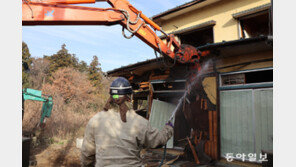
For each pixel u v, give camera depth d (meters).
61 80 26.92
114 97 1.50
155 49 5.13
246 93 6.13
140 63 7.98
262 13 7.45
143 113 10.03
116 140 1.41
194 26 9.48
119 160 1.38
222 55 6.52
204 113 7.21
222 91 6.67
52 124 11.43
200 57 6.52
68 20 3.46
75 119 14.35
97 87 37.22
